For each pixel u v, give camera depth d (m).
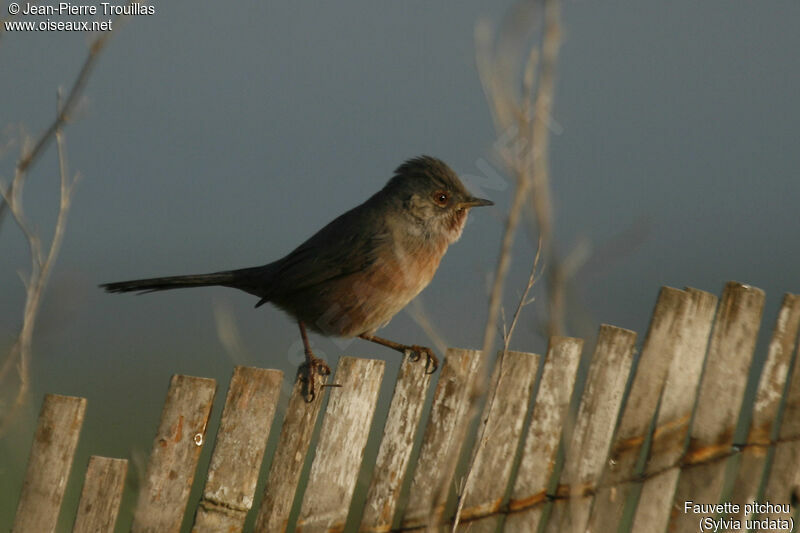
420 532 9.22
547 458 9.62
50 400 8.16
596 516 9.71
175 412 8.49
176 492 8.46
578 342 9.66
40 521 8.11
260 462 8.69
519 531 9.52
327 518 8.91
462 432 6.86
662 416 9.94
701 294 9.98
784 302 10.37
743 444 10.38
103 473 8.30
